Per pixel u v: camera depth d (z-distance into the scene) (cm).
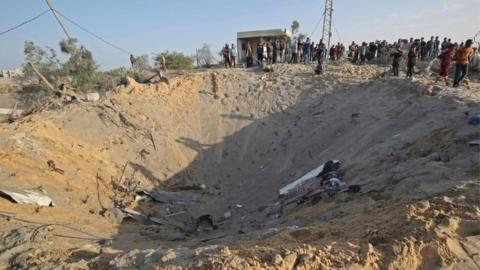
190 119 1641
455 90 1112
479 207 505
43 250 609
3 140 997
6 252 596
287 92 1700
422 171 697
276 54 2136
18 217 739
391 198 652
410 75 1445
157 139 1466
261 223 905
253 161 1453
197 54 2841
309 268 425
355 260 430
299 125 1508
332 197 813
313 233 550
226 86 1805
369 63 2078
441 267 414
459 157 709
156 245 784
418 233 457
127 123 1466
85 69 2519
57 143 1145
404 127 1029
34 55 2547
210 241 799
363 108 1363
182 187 1325
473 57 1648
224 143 1546
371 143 1065
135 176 1273
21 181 873
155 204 1191
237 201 1230
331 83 1677
